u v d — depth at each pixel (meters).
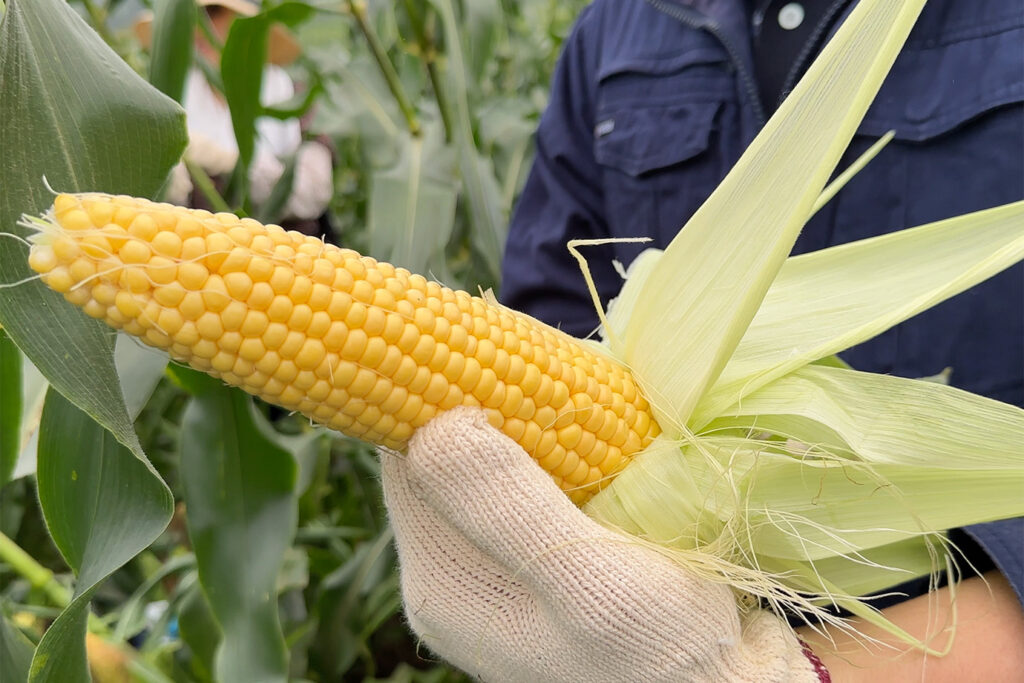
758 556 0.36
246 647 0.47
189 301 0.26
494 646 0.33
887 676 0.35
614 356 0.37
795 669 0.33
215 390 0.48
